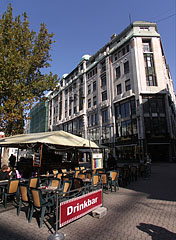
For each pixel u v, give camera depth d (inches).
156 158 920.3
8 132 474.9
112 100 1137.4
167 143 890.1
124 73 1090.1
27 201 163.3
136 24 1083.9
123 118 1042.7
